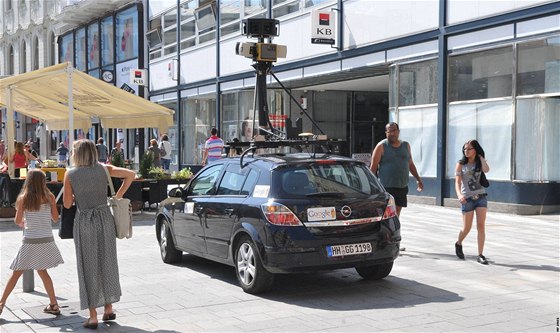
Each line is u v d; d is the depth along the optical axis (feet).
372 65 61.11
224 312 21.50
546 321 19.75
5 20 161.99
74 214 20.29
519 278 25.94
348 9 63.36
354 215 23.26
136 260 31.63
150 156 54.39
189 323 20.26
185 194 28.94
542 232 38.24
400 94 58.23
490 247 33.27
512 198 47.42
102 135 122.31
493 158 49.24
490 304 21.89
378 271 25.57
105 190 20.10
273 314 21.11
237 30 82.43
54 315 21.58
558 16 43.91
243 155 25.63
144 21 106.63
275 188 23.18
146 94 106.32
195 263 30.66
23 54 154.92
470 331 18.75
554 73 44.60
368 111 85.25
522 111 46.98
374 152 31.24
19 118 154.10
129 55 110.63
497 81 48.78
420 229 40.16
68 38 135.03
